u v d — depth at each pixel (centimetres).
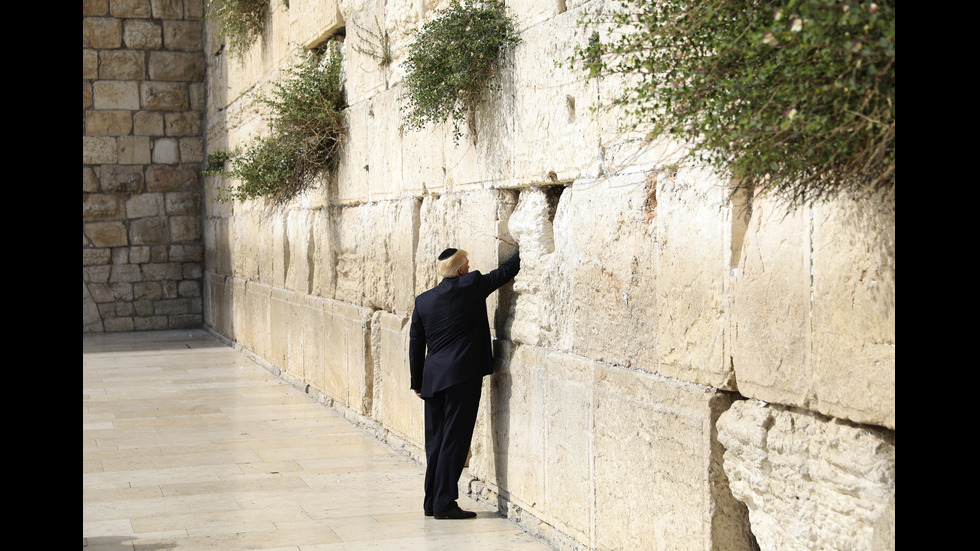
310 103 998
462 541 571
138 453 837
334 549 561
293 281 1230
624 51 369
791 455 349
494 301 633
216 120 1778
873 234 309
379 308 912
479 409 661
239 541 581
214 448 854
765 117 286
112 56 1912
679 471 421
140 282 1936
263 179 1074
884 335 306
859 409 316
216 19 1636
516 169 591
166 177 1950
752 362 371
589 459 506
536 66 559
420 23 759
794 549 349
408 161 792
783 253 352
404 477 739
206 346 1672
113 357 1522
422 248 760
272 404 1085
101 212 1912
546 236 579
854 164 296
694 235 409
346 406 1000
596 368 496
